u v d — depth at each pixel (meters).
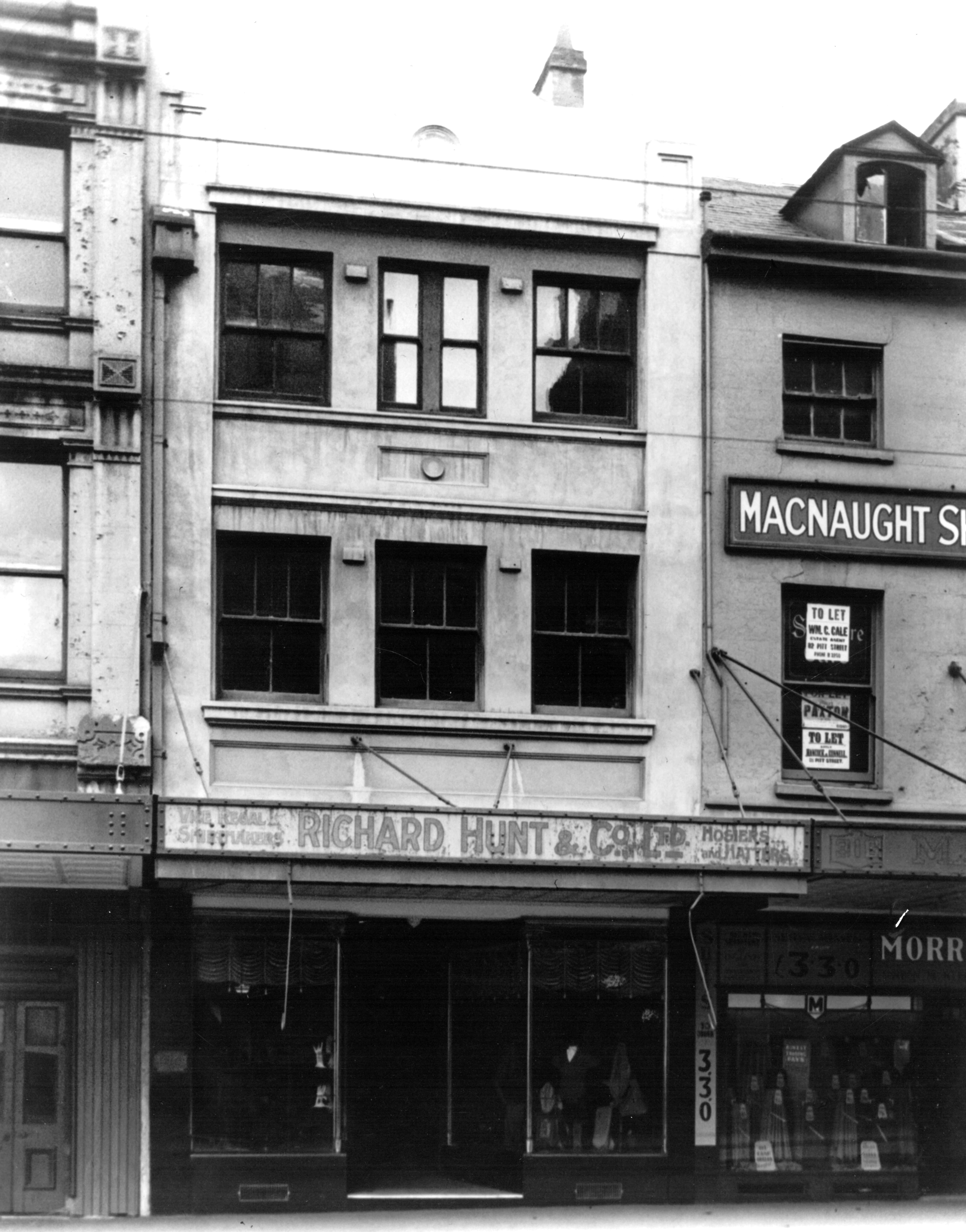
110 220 18.33
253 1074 17.89
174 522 18.23
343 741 18.39
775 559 19.78
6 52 18.22
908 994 19.72
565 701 19.25
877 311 20.47
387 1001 18.83
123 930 17.75
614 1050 18.80
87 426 18.08
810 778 19.36
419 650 18.95
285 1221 16.91
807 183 21.12
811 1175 19.09
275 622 18.56
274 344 18.95
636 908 19.03
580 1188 18.41
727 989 19.20
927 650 20.11
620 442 19.58
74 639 17.81
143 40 18.59
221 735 18.12
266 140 18.97
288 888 16.58
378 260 19.20
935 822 19.77
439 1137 18.81
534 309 19.64
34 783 17.55
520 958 18.83
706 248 19.91
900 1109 19.50
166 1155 17.48
